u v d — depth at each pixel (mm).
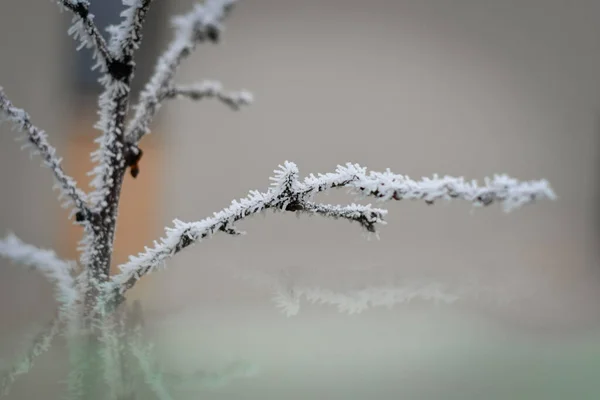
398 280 980
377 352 856
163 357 849
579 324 896
